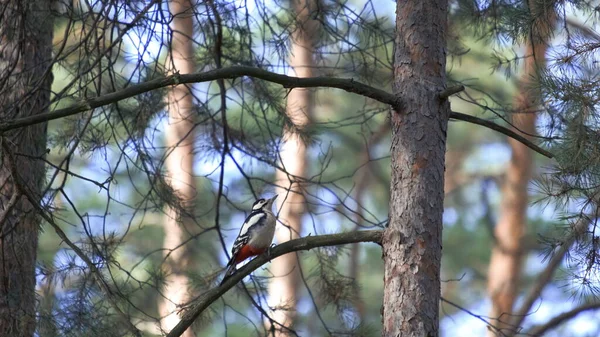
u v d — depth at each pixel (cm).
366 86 980
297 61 2344
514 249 2472
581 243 971
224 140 1346
